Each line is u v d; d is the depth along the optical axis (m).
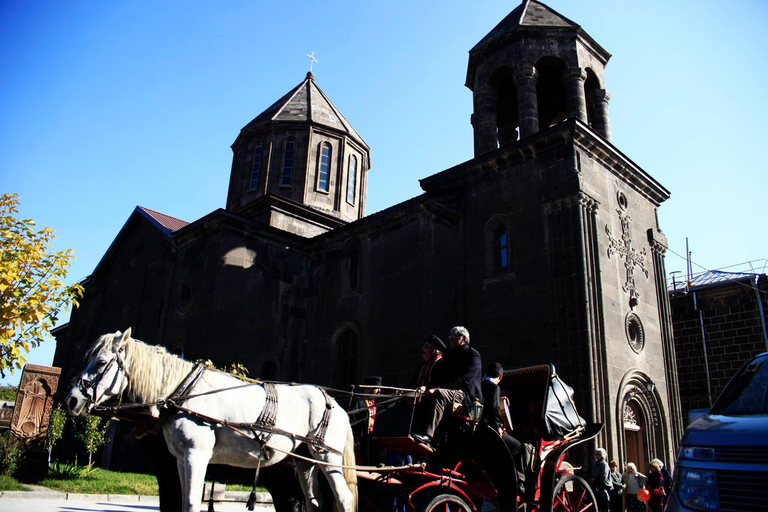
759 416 5.09
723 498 4.53
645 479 13.14
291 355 20.34
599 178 16.81
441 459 6.98
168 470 6.56
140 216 24.47
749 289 21.97
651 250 18.66
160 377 6.04
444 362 7.17
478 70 20.48
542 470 7.39
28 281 10.74
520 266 16.25
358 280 19.38
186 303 20.09
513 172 17.36
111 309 24.91
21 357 10.40
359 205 27.62
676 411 17.12
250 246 20.14
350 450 6.94
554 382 7.87
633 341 16.23
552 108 22.66
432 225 17.61
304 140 26.42
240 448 6.08
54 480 12.63
